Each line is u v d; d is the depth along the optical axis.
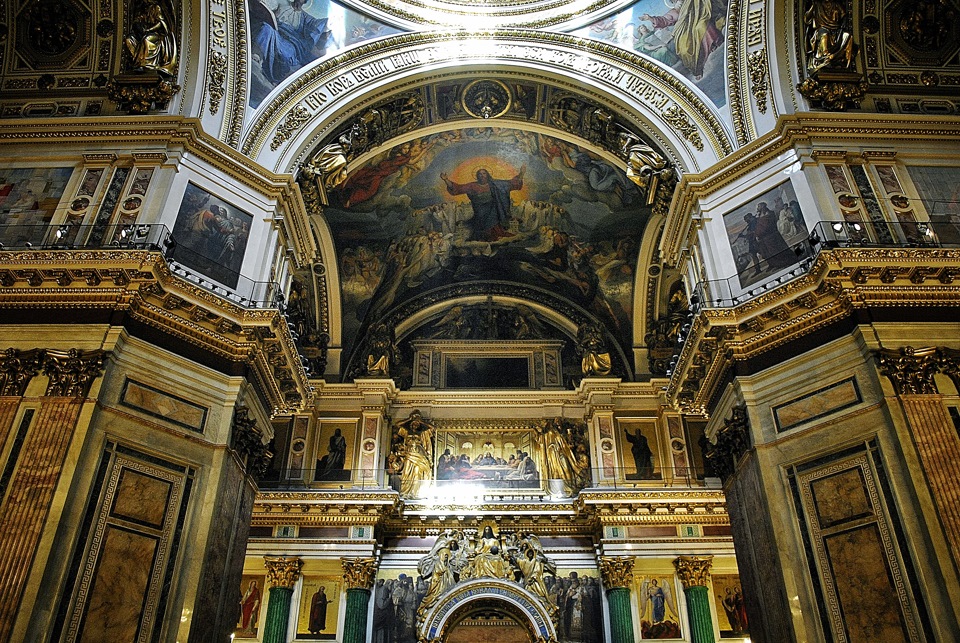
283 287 14.96
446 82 18.03
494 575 19.14
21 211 12.81
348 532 19.44
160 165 13.30
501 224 22.41
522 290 24.61
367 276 22.50
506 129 19.47
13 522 9.41
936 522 9.45
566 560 20.03
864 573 9.88
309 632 18.50
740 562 12.29
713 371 12.84
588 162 19.61
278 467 20.81
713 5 16.47
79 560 9.55
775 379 11.80
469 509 20.22
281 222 14.69
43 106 14.45
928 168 13.54
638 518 19.48
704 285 13.80
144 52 14.43
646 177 17.03
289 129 15.93
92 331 10.90
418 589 19.53
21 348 10.81
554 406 22.41
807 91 14.66
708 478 20.47
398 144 18.92
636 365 22.39
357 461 20.84
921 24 15.18
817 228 12.38
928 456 9.87
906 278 11.14
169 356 11.46
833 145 13.68
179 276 11.95
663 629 18.53
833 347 11.31
